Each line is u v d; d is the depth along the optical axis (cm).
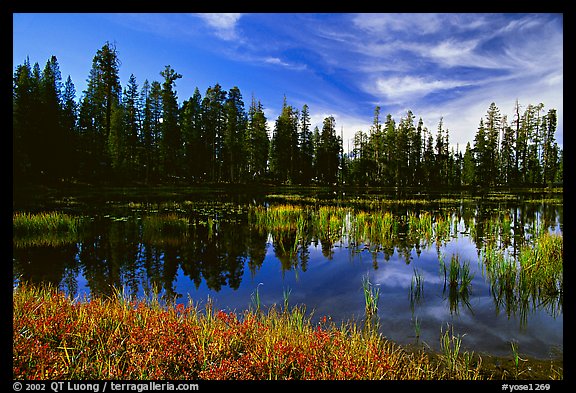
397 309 716
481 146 6269
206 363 420
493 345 556
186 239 1420
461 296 794
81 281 891
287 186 5566
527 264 946
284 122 6303
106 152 4350
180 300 765
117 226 1662
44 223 1532
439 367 479
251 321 536
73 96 4916
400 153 6494
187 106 5566
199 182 5069
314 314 689
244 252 1230
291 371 413
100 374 373
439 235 1542
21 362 366
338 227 1670
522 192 4466
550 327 622
